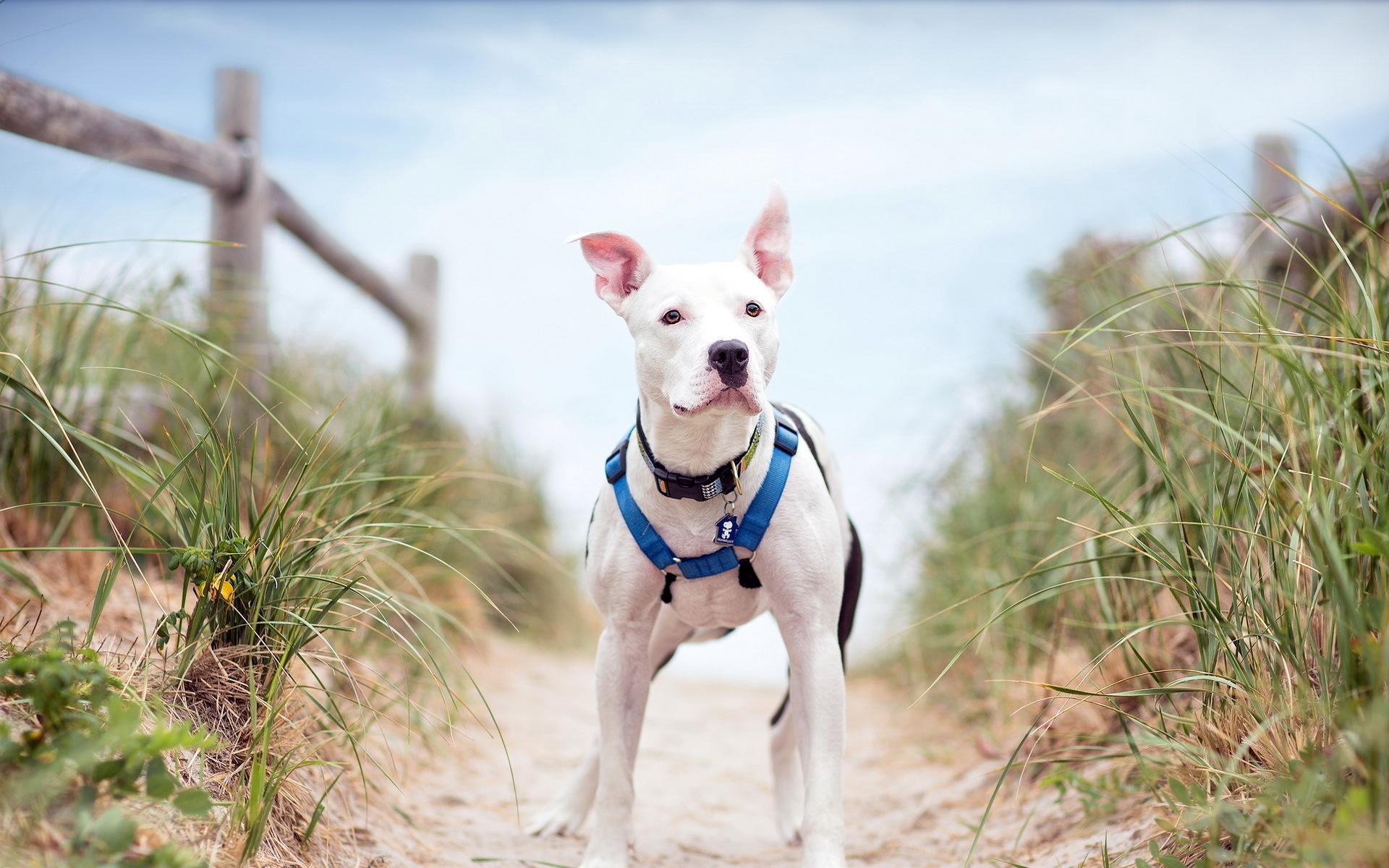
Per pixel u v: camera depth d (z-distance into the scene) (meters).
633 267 1.26
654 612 1.23
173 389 1.61
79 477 1.45
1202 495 1.22
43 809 0.87
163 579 1.45
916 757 1.76
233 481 1.16
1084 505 1.65
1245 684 1.02
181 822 0.96
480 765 1.62
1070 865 1.13
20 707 0.96
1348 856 0.83
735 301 1.18
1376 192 1.34
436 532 1.77
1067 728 1.41
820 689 1.15
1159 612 1.35
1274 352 1.01
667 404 1.17
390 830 1.25
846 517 1.35
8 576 1.30
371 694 1.45
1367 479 0.98
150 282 1.62
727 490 1.16
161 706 1.02
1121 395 1.17
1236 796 1.01
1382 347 1.00
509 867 1.24
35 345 1.41
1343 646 0.93
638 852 1.36
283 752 1.12
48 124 1.50
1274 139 1.46
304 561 1.18
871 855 1.34
